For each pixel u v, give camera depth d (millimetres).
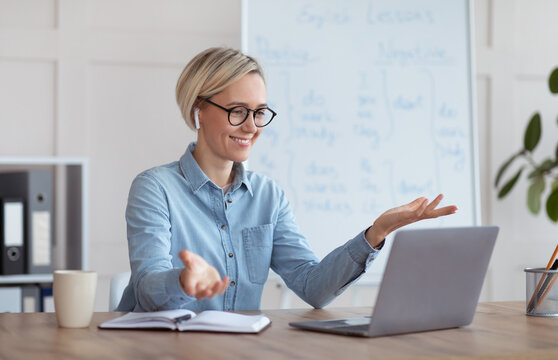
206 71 1559
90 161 2994
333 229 2766
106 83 3016
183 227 1576
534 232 3398
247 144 1587
